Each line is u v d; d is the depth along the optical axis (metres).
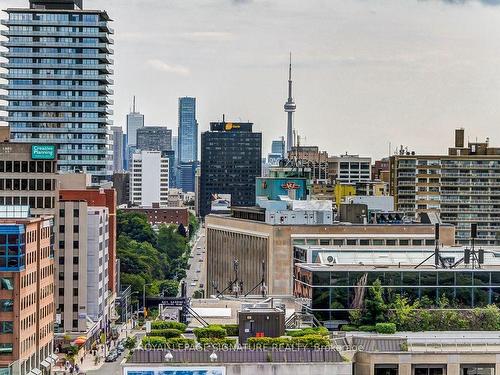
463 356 184.62
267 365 176.62
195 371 175.88
